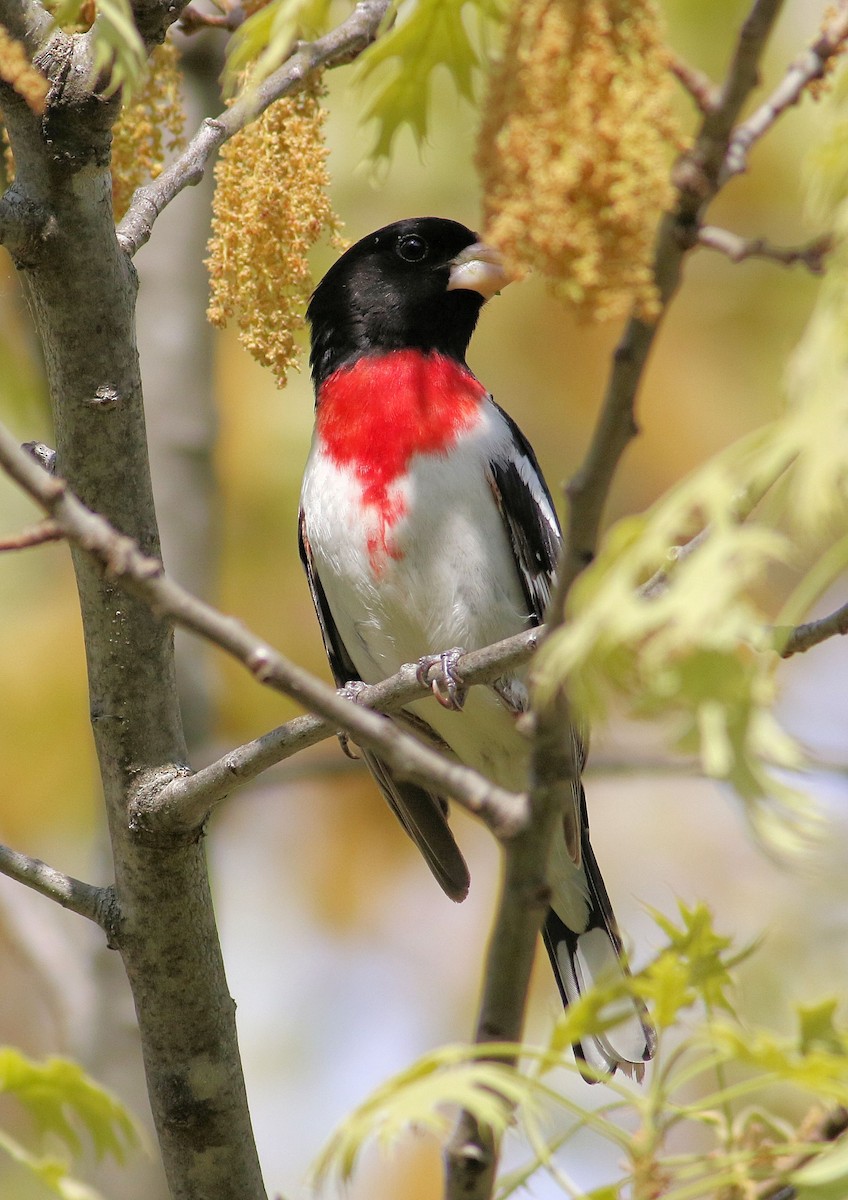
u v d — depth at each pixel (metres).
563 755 3.65
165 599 3.86
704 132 3.28
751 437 2.99
